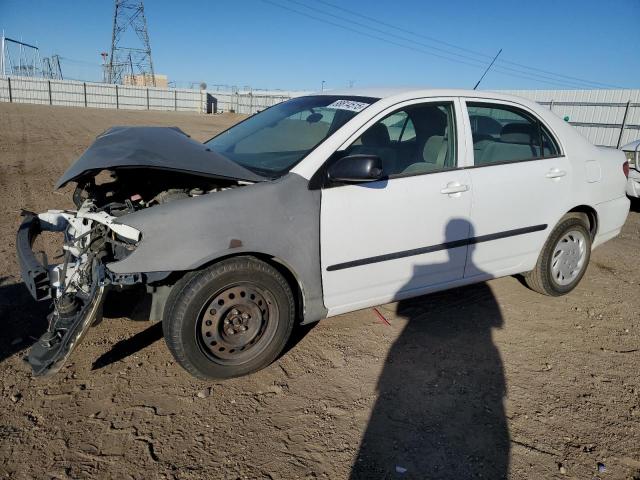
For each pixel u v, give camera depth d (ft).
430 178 11.31
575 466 8.19
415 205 10.99
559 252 14.07
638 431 9.05
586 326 13.03
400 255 11.10
